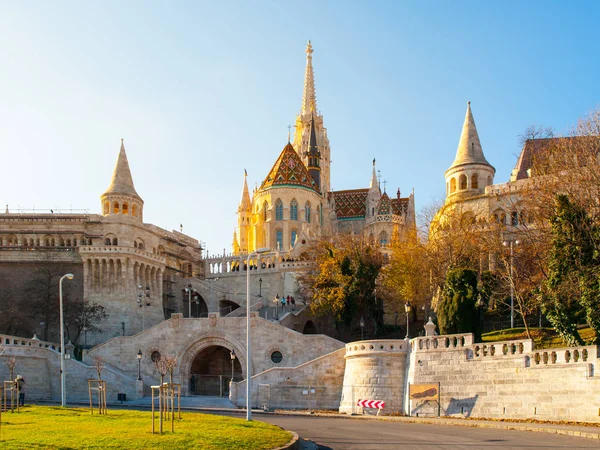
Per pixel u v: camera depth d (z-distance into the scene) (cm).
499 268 6631
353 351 5469
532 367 4072
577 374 3778
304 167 14450
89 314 8806
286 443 2736
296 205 13712
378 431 3538
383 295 8038
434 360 4762
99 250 9388
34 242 10119
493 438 3128
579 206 4716
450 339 4706
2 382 6431
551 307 4653
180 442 2566
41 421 3369
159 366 6044
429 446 2856
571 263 4475
